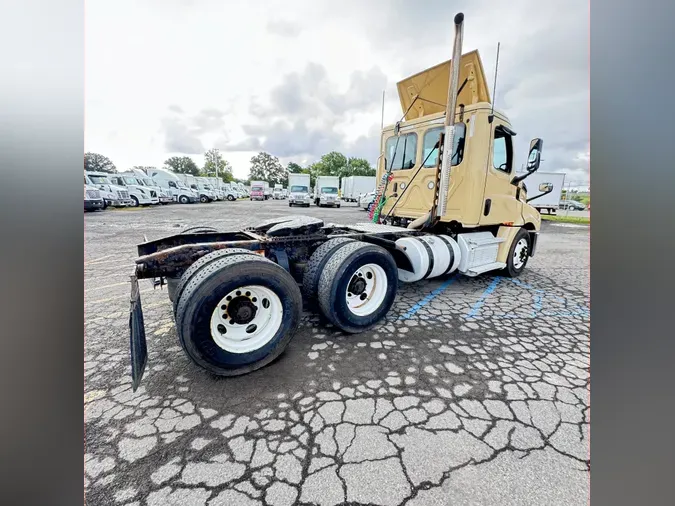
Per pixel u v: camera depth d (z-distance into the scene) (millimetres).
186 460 1694
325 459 1697
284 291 2574
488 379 2438
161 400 2189
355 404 2143
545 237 11797
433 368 2592
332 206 26719
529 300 4320
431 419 1997
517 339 3131
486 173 4434
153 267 2600
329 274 2973
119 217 14477
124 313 3729
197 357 2254
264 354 2504
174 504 1461
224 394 2254
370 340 3088
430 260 3941
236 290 2443
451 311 3885
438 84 4879
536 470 1629
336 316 2988
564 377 2473
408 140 5082
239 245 3031
